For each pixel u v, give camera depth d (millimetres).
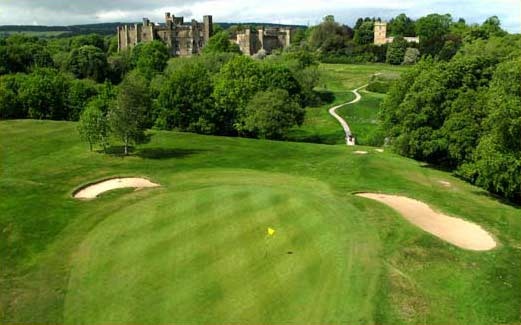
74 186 37406
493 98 39406
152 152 50312
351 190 37406
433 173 46562
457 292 22000
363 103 110500
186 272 22203
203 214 29484
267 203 31438
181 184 38156
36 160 46500
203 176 41219
